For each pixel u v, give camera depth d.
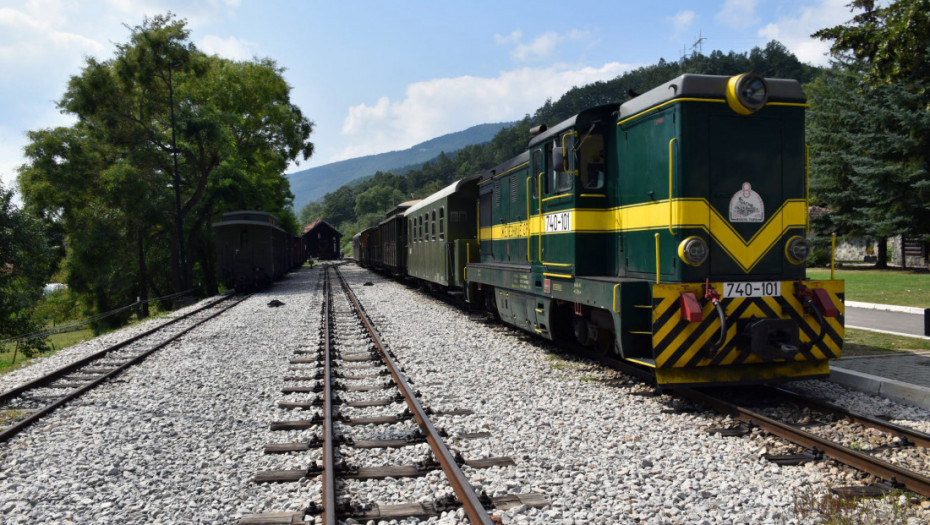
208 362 9.48
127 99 28.11
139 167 27.81
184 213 28.78
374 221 123.88
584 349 8.91
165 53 26.41
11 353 23.06
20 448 5.59
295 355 9.91
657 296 6.07
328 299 19.14
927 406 5.90
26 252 23.05
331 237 95.44
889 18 8.20
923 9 7.57
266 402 6.90
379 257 33.12
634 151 7.15
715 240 6.30
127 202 26.64
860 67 23.53
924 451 4.76
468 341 10.52
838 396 6.45
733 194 6.35
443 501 3.96
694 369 6.30
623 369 7.79
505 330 11.68
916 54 8.00
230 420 6.20
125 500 4.25
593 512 3.83
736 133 6.37
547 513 3.79
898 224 23.00
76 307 34.69
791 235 6.51
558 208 8.39
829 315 6.09
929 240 22.83
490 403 6.51
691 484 4.25
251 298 22.11
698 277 6.25
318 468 4.62
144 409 6.74
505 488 4.17
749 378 6.30
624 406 6.29
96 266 28.03
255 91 37.25
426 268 18.70
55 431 6.06
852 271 24.55
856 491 4.05
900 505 3.83
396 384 7.39
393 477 4.49
